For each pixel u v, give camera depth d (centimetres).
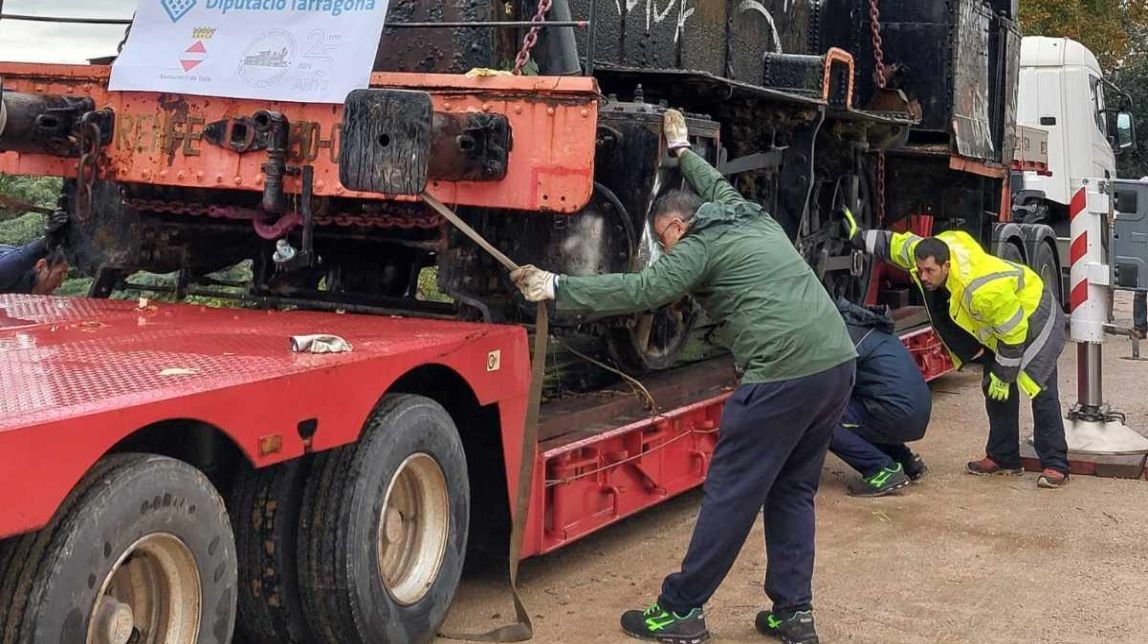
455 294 488
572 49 539
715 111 661
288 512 375
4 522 252
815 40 893
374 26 462
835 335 417
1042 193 1398
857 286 930
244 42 476
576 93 438
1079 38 2438
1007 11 1072
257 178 469
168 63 481
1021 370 673
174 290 560
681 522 598
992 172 1042
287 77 464
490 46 512
